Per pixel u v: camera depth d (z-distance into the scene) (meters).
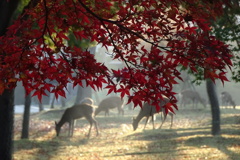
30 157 18.45
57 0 5.43
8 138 13.92
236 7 12.62
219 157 16.05
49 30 5.57
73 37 16.95
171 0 5.34
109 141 24.59
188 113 40.34
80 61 5.30
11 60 5.15
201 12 5.48
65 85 5.41
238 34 14.47
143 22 5.71
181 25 5.49
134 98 5.54
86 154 19.48
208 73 5.14
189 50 5.21
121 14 5.80
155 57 5.51
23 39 5.30
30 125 34.88
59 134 29.80
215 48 5.03
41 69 5.30
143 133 26.98
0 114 13.77
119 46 5.93
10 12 11.35
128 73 5.52
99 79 5.45
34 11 5.61
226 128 26.41
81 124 35.22
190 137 23.02
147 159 17.17
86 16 5.49
